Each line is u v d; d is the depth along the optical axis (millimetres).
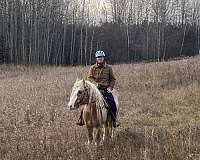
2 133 10852
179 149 8422
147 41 63625
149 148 8578
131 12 72812
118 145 9117
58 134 10305
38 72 35250
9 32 56812
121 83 21719
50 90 19391
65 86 20812
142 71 27062
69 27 64938
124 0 72562
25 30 57188
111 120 9773
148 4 72000
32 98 16906
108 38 66625
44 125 11547
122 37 67688
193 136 9781
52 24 60875
